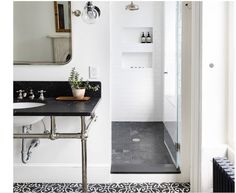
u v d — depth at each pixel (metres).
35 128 2.59
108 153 2.61
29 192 2.39
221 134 2.21
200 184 2.24
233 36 2.05
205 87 2.18
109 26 2.53
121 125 4.89
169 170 2.68
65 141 2.60
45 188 2.48
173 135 3.11
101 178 2.60
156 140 4.01
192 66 2.33
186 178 2.63
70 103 2.24
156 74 5.00
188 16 2.54
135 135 4.27
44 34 2.55
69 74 2.56
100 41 2.54
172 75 3.49
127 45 4.98
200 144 2.24
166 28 4.27
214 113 2.20
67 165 2.61
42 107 2.04
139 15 4.93
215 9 2.14
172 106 3.29
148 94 5.04
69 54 2.55
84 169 2.02
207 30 2.15
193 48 2.29
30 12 2.54
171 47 3.68
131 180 2.63
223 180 1.76
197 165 2.29
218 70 2.18
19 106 2.37
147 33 5.04
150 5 4.92
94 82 2.56
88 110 1.91
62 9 2.52
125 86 5.03
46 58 2.56
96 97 2.57
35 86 2.55
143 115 5.07
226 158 2.08
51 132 1.98
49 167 2.60
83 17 2.48
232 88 2.11
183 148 2.63
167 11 4.17
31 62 2.55
